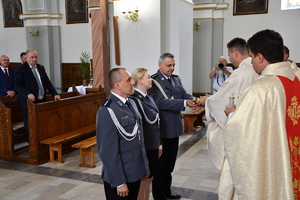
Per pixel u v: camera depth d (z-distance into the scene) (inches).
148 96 108.4
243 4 392.8
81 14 499.2
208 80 412.8
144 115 101.7
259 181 61.1
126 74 85.0
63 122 190.1
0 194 136.9
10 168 169.8
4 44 551.2
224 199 75.4
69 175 159.2
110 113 81.2
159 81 120.7
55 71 523.8
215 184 146.7
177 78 130.9
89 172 163.5
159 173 119.0
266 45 63.5
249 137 61.5
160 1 254.4
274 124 61.1
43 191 139.9
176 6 254.2
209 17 399.5
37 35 508.1
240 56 92.4
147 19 261.3
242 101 63.2
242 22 396.5
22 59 250.7
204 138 231.0
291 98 62.2
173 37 259.1
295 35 372.8
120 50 277.3
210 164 175.2
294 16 370.6
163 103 116.3
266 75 63.6
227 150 64.2
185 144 215.6
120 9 270.8
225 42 408.5
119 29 274.8
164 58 119.3
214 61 415.5
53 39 516.7
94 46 303.1
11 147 181.2
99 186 145.3
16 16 533.0
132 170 84.0
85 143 170.1
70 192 138.6
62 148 193.8
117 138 81.6
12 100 219.5
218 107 92.6
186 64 275.7
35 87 189.8
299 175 63.7
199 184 146.9
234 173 63.5
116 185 80.5
